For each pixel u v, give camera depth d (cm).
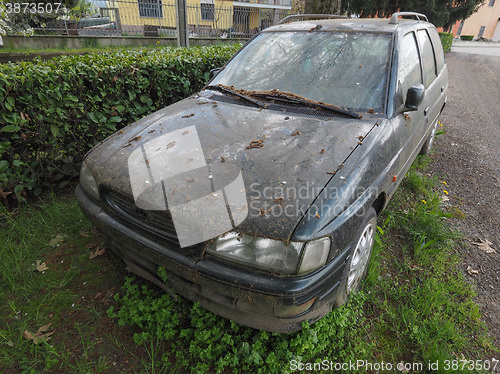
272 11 1784
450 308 244
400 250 305
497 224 355
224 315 188
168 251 187
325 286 173
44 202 350
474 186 433
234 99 283
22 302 240
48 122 344
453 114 782
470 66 1546
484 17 4094
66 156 373
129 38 1100
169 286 203
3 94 304
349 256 190
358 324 226
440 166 487
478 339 225
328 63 283
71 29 1065
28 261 274
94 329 221
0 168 314
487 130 671
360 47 286
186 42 958
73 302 240
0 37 898
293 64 293
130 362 201
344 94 262
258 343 194
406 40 308
